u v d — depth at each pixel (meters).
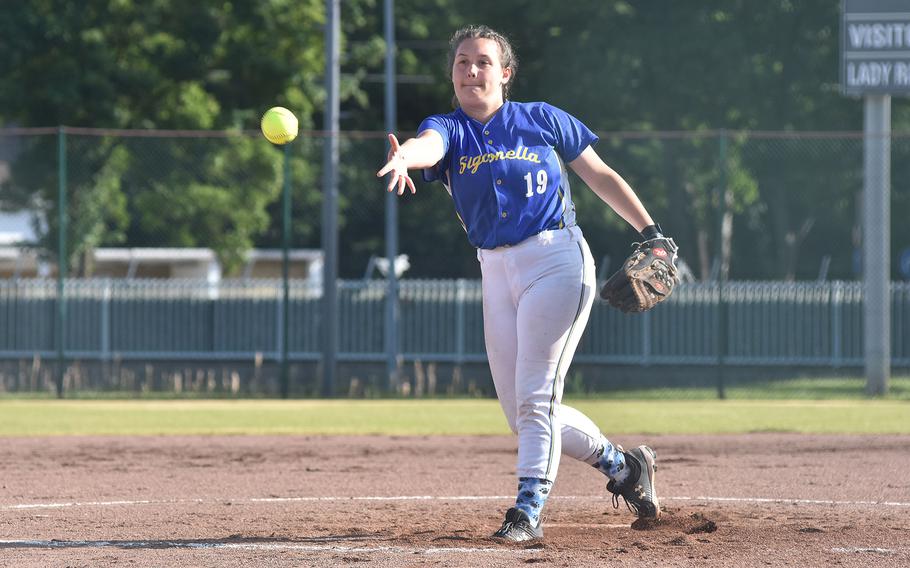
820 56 87.00
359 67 105.31
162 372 71.75
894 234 104.31
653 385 66.56
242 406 52.50
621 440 35.91
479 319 73.50
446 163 17.62
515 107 17.70
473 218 17.64
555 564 16.19
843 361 69.50
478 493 25.36
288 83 84.69
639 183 90.44
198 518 21.44
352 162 110.06
